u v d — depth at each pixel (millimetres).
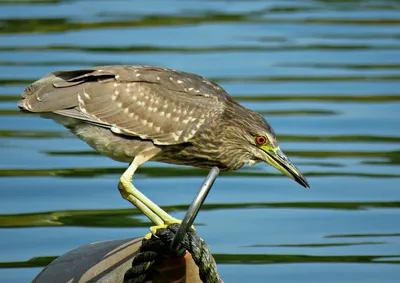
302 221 13203
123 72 10070
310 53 19406
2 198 13672
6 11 21625
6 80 17453
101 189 14078
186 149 10305
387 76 18266
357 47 19766
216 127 10297
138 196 9773
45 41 19641
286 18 21656
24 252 12148
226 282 11477
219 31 20609
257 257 12188
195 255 8477
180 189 14148
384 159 15094
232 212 13516
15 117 16609
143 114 10008
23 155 15094
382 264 11977
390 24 21234
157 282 8875
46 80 9961
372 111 16797
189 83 10336
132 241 9320
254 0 23312
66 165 14836
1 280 11320
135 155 10102
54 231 12734
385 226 13016
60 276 9070
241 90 17438
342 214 13406
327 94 17453
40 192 13883
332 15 21969
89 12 21750
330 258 12156
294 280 11547
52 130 16219
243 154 10516
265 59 18984
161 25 20906
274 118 16422
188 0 23078
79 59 18484
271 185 14461
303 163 14945
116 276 8992
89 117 9836
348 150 15406
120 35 20109
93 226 12969
